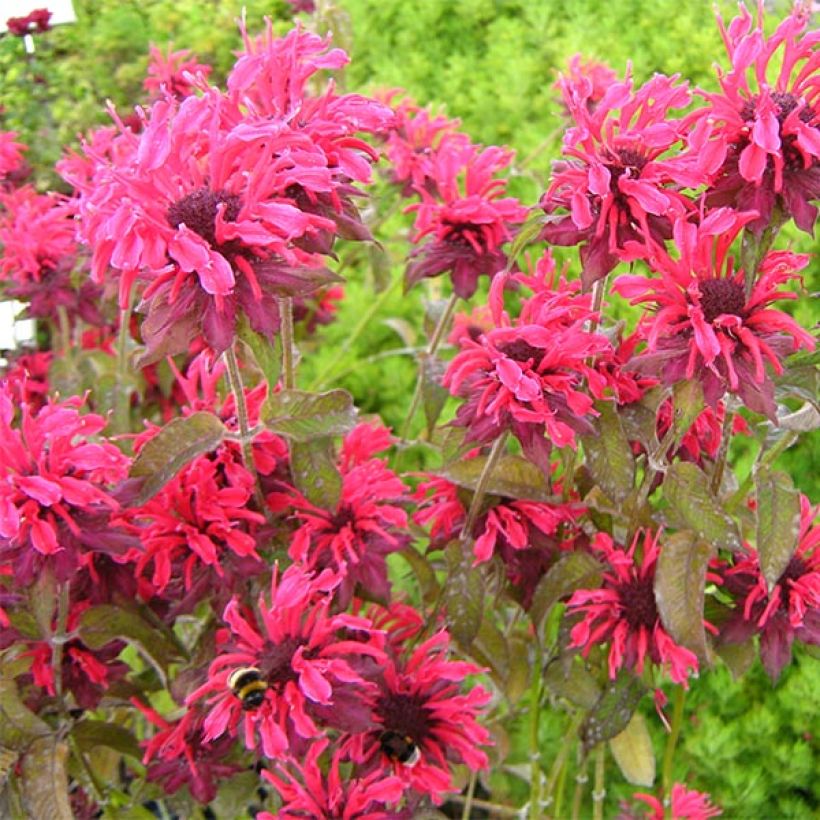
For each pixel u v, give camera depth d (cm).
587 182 36
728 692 67
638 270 56
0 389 39
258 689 36
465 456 45
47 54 84
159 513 40
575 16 94
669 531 48
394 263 86
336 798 38
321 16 64
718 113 34
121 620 42
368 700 40
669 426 44
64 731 44
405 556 47
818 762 67
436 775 40
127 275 34
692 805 50
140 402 69
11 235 58
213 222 34
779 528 38
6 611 43
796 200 34
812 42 34
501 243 49
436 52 103
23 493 37
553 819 58
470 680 66
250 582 44
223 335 34
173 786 44
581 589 43
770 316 35
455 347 62
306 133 36
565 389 38
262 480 43
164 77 65
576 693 47
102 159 38
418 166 59
